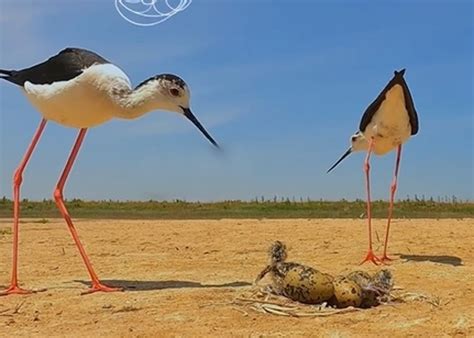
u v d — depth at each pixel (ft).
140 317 1.81
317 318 1.75
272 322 1.72
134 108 2.28
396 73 2.84
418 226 4.74
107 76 2.26
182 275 2.60
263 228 4.74
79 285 2.37
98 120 2.34
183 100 2.32
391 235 4.06
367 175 3.04
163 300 2.02
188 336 1.60
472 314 1.78
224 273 2.65
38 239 4.21
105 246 3.75
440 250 3.31
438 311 1.83
